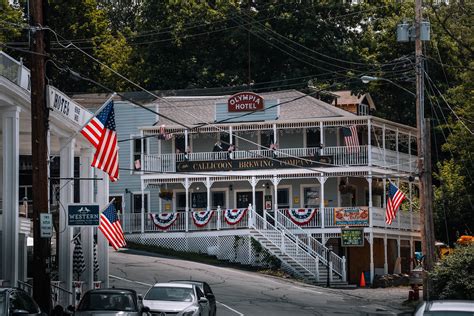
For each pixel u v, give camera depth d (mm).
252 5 81000
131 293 28531
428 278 39125
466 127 59031
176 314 30250
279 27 78250
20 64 32844
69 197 38344
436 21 67250
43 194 28625
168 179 63406
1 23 62281
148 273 50688
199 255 60438
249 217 59656
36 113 28812
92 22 81000
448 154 73062
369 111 72562
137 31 82438
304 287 52781
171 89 79875
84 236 41031
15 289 23828
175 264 55719
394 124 63844
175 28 79438
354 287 56031
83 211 31438
